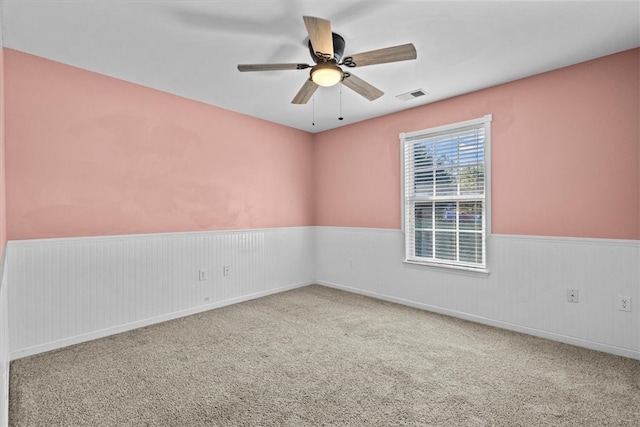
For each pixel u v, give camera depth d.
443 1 2.04
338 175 4.88
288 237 4.79
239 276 4.15
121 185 3.16
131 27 2.30
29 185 2.65
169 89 3.41
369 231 4.44
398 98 3.65
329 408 1.91
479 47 2.56
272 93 3.54
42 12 2.11
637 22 2.22
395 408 1.91
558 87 2.91
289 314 3.64
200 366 2.42
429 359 2.54
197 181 3.76
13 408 1.91
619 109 2.61
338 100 3.73
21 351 2.57
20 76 2.61
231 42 2.52
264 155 4.50
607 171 2.66
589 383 2.18
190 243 3.67
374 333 3.08
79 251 2.88
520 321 3.11
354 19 2.22
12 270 2.54
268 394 2.06
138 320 3.24
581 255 2.78
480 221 3.45
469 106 3.48
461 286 3.53
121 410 1.89
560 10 2.11
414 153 4.01
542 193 3.00
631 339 2.55
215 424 1.77
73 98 2.87
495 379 2.23
